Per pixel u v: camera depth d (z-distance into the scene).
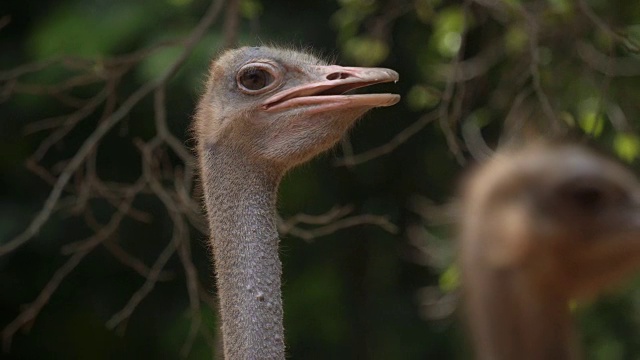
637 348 15.33
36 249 21.44
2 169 21.69
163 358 22.25
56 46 19.14
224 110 8.91
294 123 8.73
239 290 8.62
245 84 8.88
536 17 14.12
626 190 6.82
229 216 8.80
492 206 7.04
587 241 6.71
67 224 21.16
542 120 13.16
